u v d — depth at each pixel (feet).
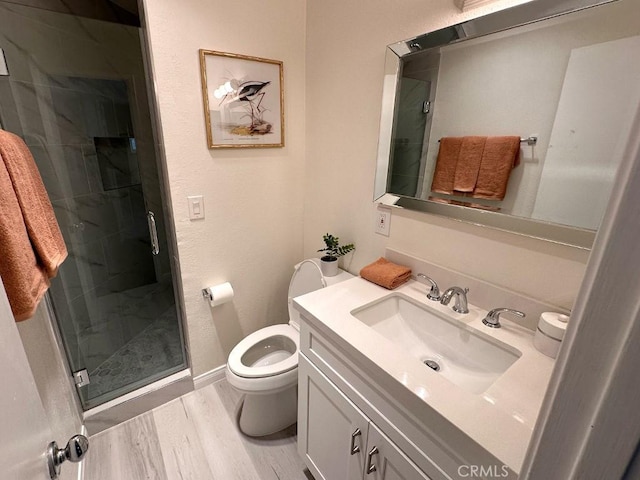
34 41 4.61
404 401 2.66
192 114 4.81
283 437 5.29
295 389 5.40
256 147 5.55
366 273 4.49
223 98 4.98
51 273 3.51
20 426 1.67
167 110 4.59
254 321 6.61
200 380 6.20
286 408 5.36
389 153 4.42
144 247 6.87
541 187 3.06
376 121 4.58
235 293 6.15
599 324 0.87
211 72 4.77
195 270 5.54
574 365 0.95
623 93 2.49
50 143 5.04
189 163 4.99
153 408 5.75
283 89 5.56
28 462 1.68
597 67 2.58
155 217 6.13
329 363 3.59
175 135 4.75
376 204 4.86
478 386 3.22
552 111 2.88
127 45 4.98
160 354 6.66
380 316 4.09
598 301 0.87
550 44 2.80
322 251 5.85
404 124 4.17
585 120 2.70
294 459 4.94
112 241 6.28
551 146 2.93
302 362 4.10
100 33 4.99
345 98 5.01
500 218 3.40
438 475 2.51
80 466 4.50
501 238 3.48
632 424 0.81
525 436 2.20
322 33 5.19
